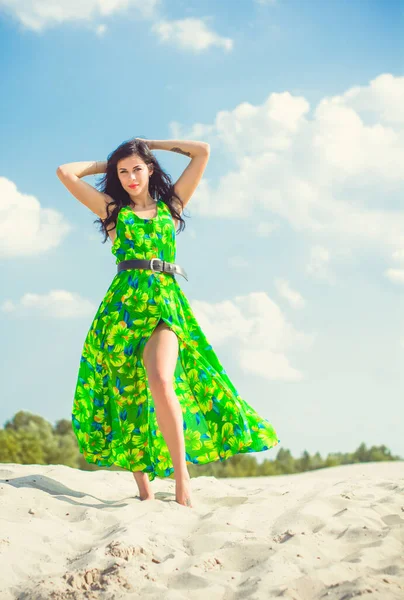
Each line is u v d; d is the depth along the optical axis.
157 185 4.66
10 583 2.83
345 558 3.08
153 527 3.47
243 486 5.88
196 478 5.66
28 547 3.20
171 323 4.20
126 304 4.26
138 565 2.91
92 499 4.48
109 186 4.59
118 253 4.39
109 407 4.54
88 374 4.55
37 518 3.80
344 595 2.56
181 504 4.08
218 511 3.92
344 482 5.38
